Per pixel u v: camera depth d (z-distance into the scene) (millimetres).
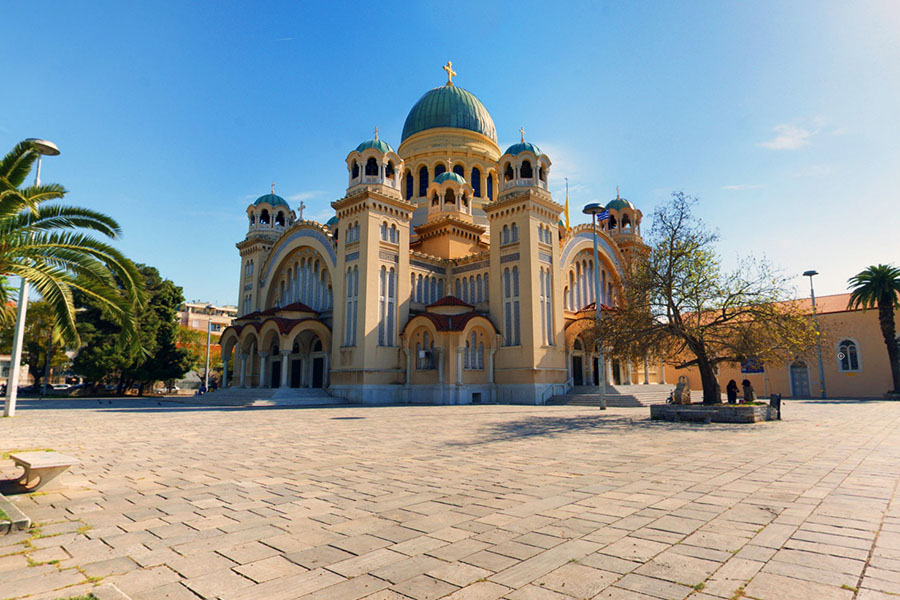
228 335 50812
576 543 6438
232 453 14086
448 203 52969
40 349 59812
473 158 58594
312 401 41094
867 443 15875
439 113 59562
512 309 44188
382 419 25453
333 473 11156
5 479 10547
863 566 5613
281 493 9266
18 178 17922
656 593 4953
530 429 20297
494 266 46062
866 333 55500
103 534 6918
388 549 6285
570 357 46438
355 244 44062
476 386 42656
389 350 43094
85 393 61656
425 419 25391
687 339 26391
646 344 26422
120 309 18312
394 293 44531
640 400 41062
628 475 10727
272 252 54812
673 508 8062
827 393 57344
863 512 7801
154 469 11688
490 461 12586
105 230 19156
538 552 6121
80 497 9008
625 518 7527
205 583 5270
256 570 5629
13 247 17203
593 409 33750
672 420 23875
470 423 23078
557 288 45625
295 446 15508
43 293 16922
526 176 46656
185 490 9539
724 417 22984
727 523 7246
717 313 28609
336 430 20125
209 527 7223
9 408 26250
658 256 27281
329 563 5828
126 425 22406
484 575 5438
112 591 4895
